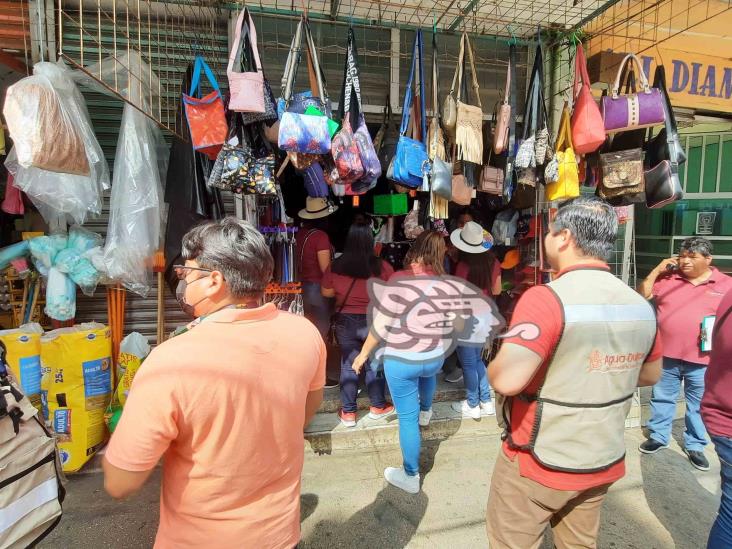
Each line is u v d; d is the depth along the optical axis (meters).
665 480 2.54
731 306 1.45
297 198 3.76
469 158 2.67
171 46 2.86
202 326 0.98
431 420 2.96
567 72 3.50
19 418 1.24
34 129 1.68
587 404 1.22
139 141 2.52
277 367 0.98
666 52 3.62
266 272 1.08
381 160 3.03
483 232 3.14
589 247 1.28
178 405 0.85
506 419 1.38
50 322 3.04
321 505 2.25
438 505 2.27
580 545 1.38
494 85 3.56
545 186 2.89
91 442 2.48
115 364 2.82
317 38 3.21
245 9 2.11
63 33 2.67
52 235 2.67
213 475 0.90
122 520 2.09
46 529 1.31
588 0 3.05
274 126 2.48
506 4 3.11
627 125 2.63
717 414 1.48
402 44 3.38
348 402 2.85
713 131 4.64
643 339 1.27
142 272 2.59
